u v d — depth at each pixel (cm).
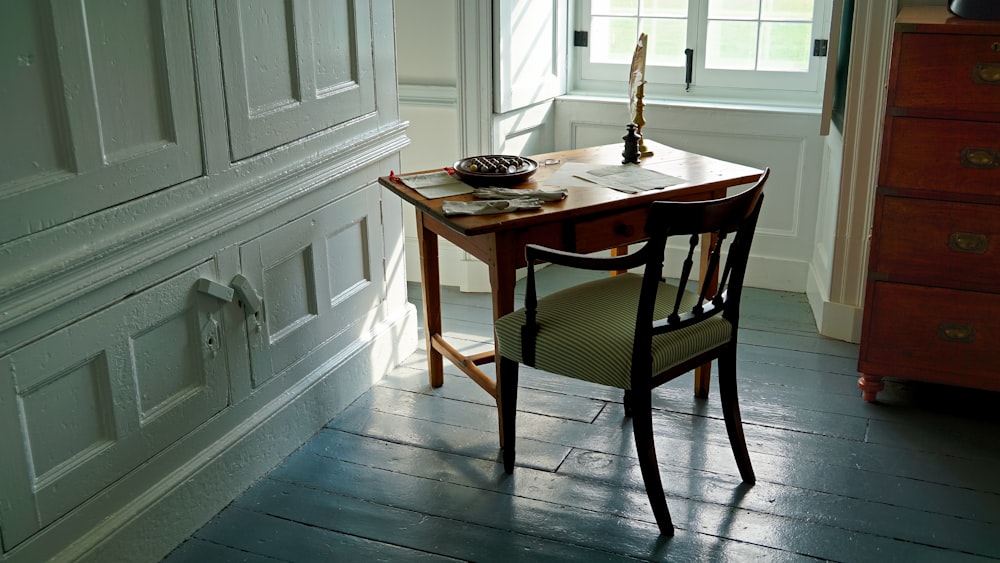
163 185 240
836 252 377
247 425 284
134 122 230
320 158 302
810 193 425
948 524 263
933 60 296
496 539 257
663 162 328
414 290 455
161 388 250
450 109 429
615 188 296
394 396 342
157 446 250
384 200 349
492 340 387
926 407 330
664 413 326
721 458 297
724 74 442
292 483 287
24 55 200
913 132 304
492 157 323
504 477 288
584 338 257
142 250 234
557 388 346
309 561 249
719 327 266
